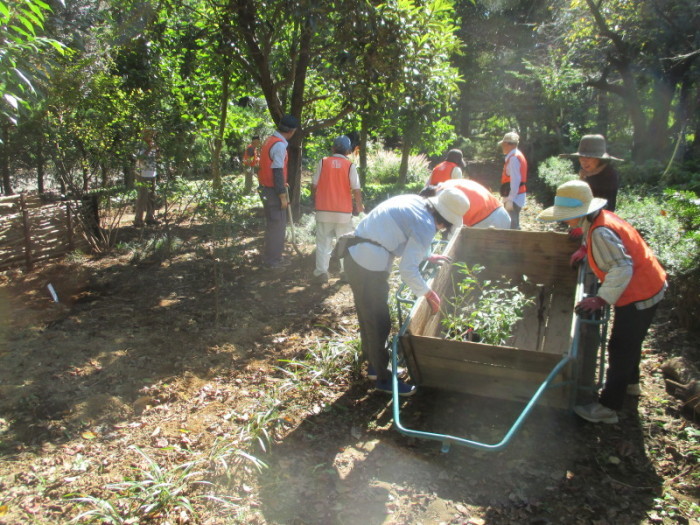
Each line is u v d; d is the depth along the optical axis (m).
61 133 7.48
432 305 3.85
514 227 7.15
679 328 5.14
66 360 4.85
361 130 14.15
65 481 3.37
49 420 4.00
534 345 4.64
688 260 5.12
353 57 8.39
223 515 3.15
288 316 5.96
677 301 5.18
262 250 8.52
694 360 4.56
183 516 3.11
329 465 3.58
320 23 8.28
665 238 6.03
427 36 8.65
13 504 3.19
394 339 3.70
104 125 7.72
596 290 4.33
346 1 7.74
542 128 20.50
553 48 19.23
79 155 7.90
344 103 9.84
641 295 3.51
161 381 4.55
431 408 4.19
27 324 5.59
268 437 3.69
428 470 3.53
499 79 23.41
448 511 3.18
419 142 14.68
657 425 3.87
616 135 18.98
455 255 5.09
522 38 24.58
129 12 8.86
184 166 8.05
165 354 5.02
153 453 3.65
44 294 6.43
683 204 6.90
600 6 14.88
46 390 4.34
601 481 3.38
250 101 12.88
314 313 6.03
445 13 9.84
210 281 7.04
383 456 3.67
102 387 4.44
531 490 3.32
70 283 6.84
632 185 11.58
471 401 4.27
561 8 18.77
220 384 4.54
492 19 25.27
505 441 2.91
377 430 3.95
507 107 21.52
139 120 7.83
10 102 4.39
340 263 7.16
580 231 4.88
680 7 13.00
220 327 5.62
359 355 4.76
